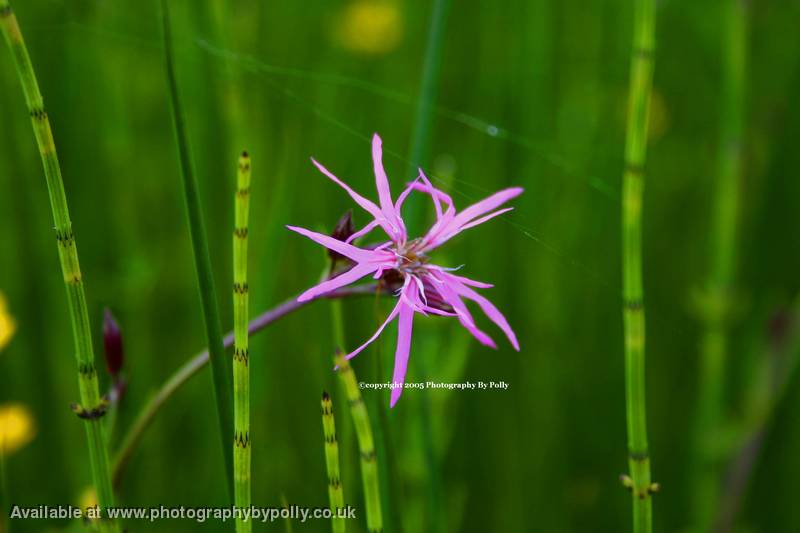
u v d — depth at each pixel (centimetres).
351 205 68
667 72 81
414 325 53
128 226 60
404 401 54
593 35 76
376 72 78
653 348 68
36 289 60
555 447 63
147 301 60
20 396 59
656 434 66
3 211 60
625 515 64
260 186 58
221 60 56
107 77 61
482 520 61
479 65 75
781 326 56
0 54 62
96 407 45
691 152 79
